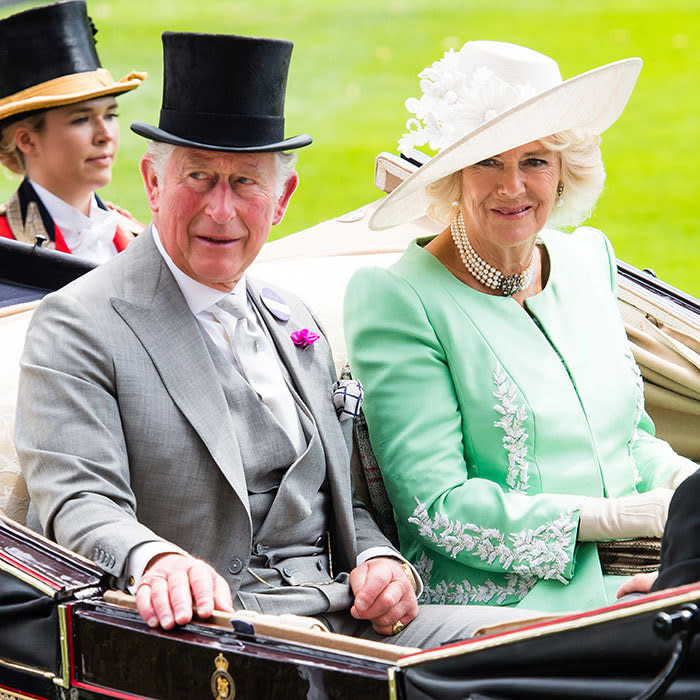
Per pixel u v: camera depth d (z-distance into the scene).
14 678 4.92
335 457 5.71
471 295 6.30
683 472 6.43
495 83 6.12
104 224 8.98
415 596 5.63
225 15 28.91
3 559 4.91
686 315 7.45
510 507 5.88
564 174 6.38
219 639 4.49
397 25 28.48
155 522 5.26
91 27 9.03
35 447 5.09
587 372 6.35
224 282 5.47
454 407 6.11
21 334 6.04
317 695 4.29
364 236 7.99
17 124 8.65
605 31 27.42
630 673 3.87
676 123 22.80
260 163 5.38
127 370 5.21
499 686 4.03
